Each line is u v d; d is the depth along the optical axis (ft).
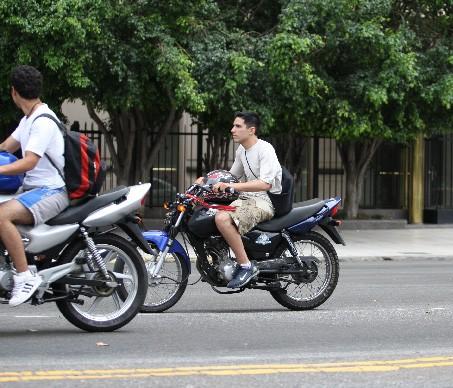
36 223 43.34
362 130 115.44
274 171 53.31
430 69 119.34
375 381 37.45
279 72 108.37
